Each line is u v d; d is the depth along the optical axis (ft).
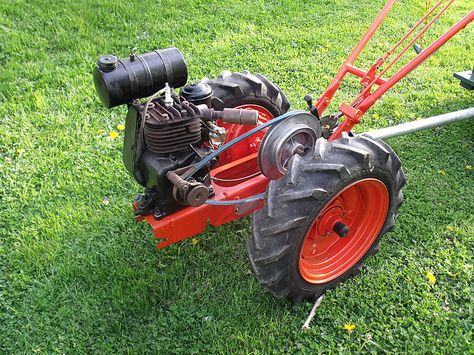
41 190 5.36
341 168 3.74
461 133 6.57
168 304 4.37
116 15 8.86
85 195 5.38
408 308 4.33
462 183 5.74
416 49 5.09
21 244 4.80
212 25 8.79
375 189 4.21
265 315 4.24
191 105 3.74
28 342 4.03
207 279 4.56
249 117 3.67
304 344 4.08
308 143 3.82
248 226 5.09
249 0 9.75
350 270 4.47
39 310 4.27
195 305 4.34
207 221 4.18
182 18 8.95
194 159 3.80
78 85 7.06
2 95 6.71
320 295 4.42
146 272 4.59
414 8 10.04
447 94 7.38
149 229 5.00
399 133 5.26
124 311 4.26
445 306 4.38
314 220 3.85
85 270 4.54
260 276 4.00
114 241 4.87
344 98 7.13
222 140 3.85
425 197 5.49
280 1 9.84
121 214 5.15
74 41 8.02
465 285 4.51
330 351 3.99
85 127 6.25
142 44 8.10
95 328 4.15
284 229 3.72
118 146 6.01
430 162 6.03
